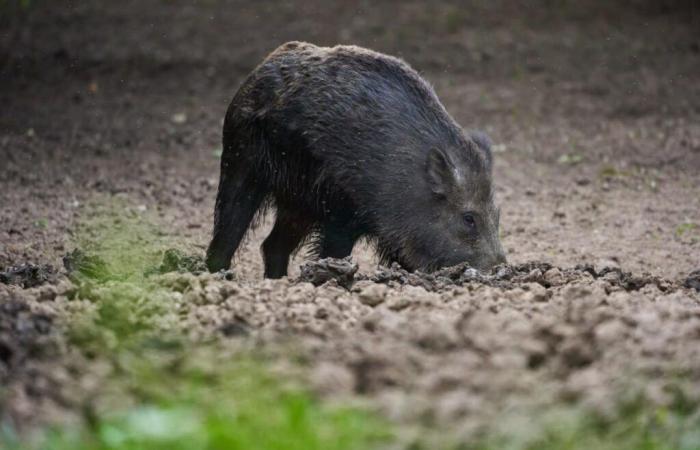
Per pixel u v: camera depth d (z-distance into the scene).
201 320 14.41
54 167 30.98
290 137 20.19
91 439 10.67
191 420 10.70
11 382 11.78
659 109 36.69
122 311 14.19
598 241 25.91
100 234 25.20
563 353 12.57
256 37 42.81
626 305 15.21
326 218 20.64
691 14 45.41
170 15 45.38
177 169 31.25
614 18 45.12
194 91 38.03
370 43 41.94
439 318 14.24
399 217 20.22
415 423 11.05
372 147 20.02
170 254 18.95
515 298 15.90
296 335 13.36
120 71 39.66
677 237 26.22
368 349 12.68
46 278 18.23
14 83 38.34
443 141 20.39
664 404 11.48
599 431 11.20
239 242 21.20
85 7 46.12
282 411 10.91
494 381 11.80
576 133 34.56
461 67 40.12
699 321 13.96
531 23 44.69
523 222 27.31
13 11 45.09
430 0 47.19
